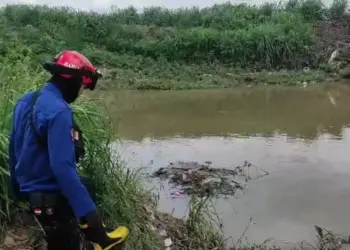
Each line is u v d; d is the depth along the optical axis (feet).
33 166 10.17
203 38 65.72
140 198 19.40
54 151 9.62
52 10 75.15
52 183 10.27
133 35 69.36
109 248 10.32
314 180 25.03
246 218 20.56
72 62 10.36
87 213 9.73
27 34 65.46
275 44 64.34
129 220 16.20
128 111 43.55
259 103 46.65
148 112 43.09
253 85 57.52
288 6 77.10
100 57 64.03
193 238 17.80
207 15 74.69
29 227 14.64
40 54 60.59
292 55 64.03
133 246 15.49
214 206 21.71
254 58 64.69
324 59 63.67
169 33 69.10
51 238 10.70
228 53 64.90
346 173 26.04
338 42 66.44
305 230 19.52
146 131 36.04
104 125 17.95
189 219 18.70
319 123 37.93
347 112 41.81
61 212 10.44
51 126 9.73
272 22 70.64
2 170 14.08
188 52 66.03
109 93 53.62
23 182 10.36
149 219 18.21
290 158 28.73
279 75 60.44
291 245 18.21
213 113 42.42
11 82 18.02
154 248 16.25
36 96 10.28
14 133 10.59
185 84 57.57
